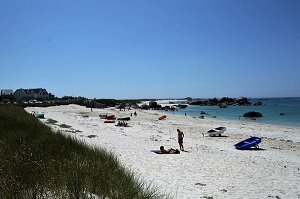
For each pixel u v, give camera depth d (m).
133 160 17.41
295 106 119.56
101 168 7.59
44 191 5.20
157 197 7.12
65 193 5.10
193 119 64.50
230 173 16.19
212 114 84.00
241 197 11.92
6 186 5.14
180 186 12.75
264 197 12.12
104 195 5.61
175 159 19.02
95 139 25.27
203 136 36.06
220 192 12.36
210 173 15.89
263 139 34.09
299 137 36.25
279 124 54.12
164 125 49.16
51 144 10.69
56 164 7.27
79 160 8.07
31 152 8.27
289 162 20.58
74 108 92.81
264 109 102.06
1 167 6.45
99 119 56.16
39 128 16.64
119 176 7.71
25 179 5.79
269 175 16.19
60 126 33.84
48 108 87.38
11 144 10.23
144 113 84.00
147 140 28.08
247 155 22.78
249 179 15.12
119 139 26.88
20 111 36.34
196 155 21.23
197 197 11.28
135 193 6.31
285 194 12.77
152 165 16.55
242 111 96.00
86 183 5.84
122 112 83.69
